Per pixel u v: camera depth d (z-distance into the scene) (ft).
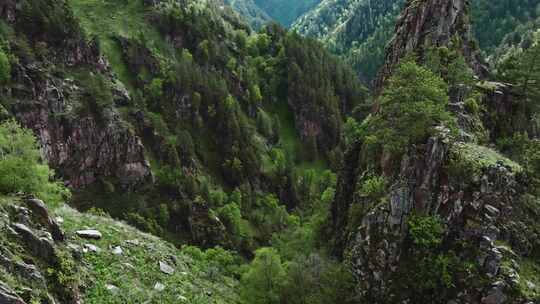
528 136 250.57
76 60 432.66
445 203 185.16
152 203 424.05
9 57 358.84
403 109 202.39
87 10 620.90
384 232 193.77
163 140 472.44
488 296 160.66
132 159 425.28
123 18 628.69
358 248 201.67
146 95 536.01
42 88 375.25
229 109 570.46
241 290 205.46
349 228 226.38
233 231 438.40
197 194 449.06
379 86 338.13
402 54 320.50
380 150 225.35
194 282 188.14
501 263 164.35
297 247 282.97
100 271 144.66
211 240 420.36
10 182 142.00
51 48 410.11
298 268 201.87
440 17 311.06
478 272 167.43
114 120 422.00
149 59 582.76
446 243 180.86
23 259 101.50
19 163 148.77
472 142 209.77
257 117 643.45
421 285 177.27
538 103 254.88
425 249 182.09
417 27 315.58
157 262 182.50
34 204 123.75
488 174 181.57
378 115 241.35
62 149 381.19
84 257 147.43
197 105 554.46
